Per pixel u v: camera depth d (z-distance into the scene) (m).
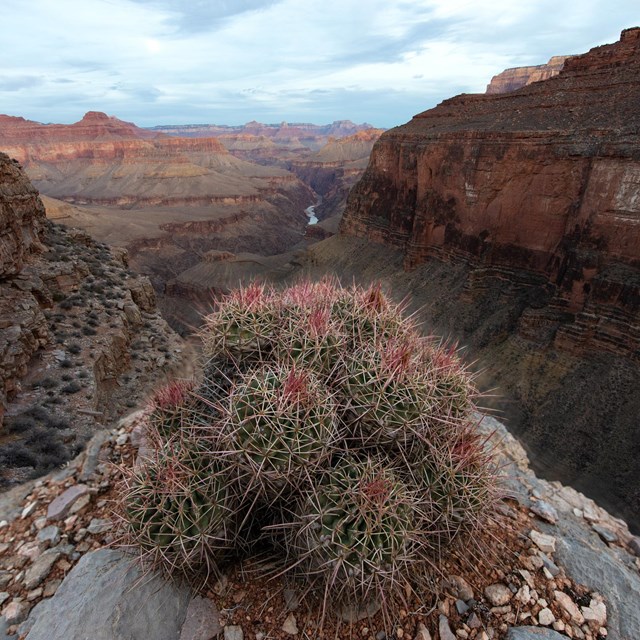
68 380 14.27
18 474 9.13
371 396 2.81
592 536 3.67
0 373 12.59
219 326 3.40
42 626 2.63
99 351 16.41
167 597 2.72
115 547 3.18
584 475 20.36
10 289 16.20
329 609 2.66
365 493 2.38
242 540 2.90
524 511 3.82
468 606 2.85
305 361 3.12
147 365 19.14
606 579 3.10
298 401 2.55
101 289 21.81
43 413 12.29
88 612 2.62
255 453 2.49
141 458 3.34
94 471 4.17
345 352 3.21
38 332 15.36
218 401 3.03
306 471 2.50
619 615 2.86
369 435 2.85
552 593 2.98
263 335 3.31
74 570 2.97
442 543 3.06
